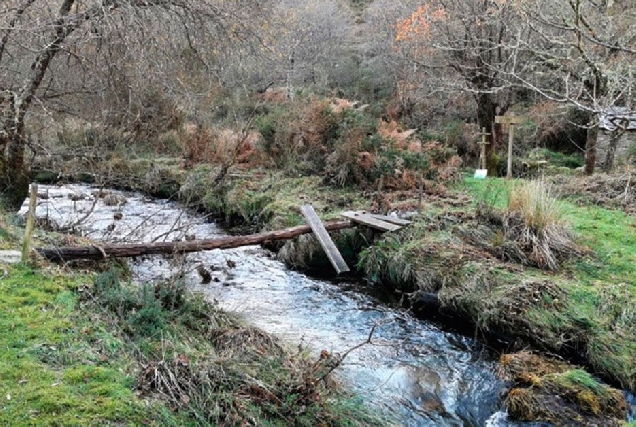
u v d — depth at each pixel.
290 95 15.85
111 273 4.97
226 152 13.18
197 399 3.37
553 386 4.43
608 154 11.86
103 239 7.16
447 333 6.03
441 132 14.59
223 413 3.31
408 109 16.58
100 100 8.98
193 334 4.52
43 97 8.20
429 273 6.61
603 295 5.49
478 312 5.84
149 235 8.99
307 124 11.93
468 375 5.07
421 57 15.16
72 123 11.16
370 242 7.86
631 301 5.34
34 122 9.16
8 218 6.67
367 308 6.71
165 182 12.65
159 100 12.10
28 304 4.29
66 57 8.40
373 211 8.82
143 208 11.33
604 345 4.95
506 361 5.05
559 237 6.71
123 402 3.17
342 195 10.14
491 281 6.08
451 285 6.28
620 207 8.68
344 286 7.52
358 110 12.09
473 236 7.14
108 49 7.86
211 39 8.52
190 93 9.54
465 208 8.56
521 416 4.28
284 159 12.34
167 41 8.20
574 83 7.41
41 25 6.92
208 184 11.59
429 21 12.57
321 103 12.02
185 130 13.96
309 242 8.18
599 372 4.89
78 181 13.25
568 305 5.46
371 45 19.84
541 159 13.69
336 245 8.17
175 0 8.02
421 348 5.63
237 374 3.71
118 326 4.16
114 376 3.44
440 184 10.30
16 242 5.67
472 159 13.61
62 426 2.89
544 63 8.20
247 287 7.29
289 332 5.78
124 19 7.48
